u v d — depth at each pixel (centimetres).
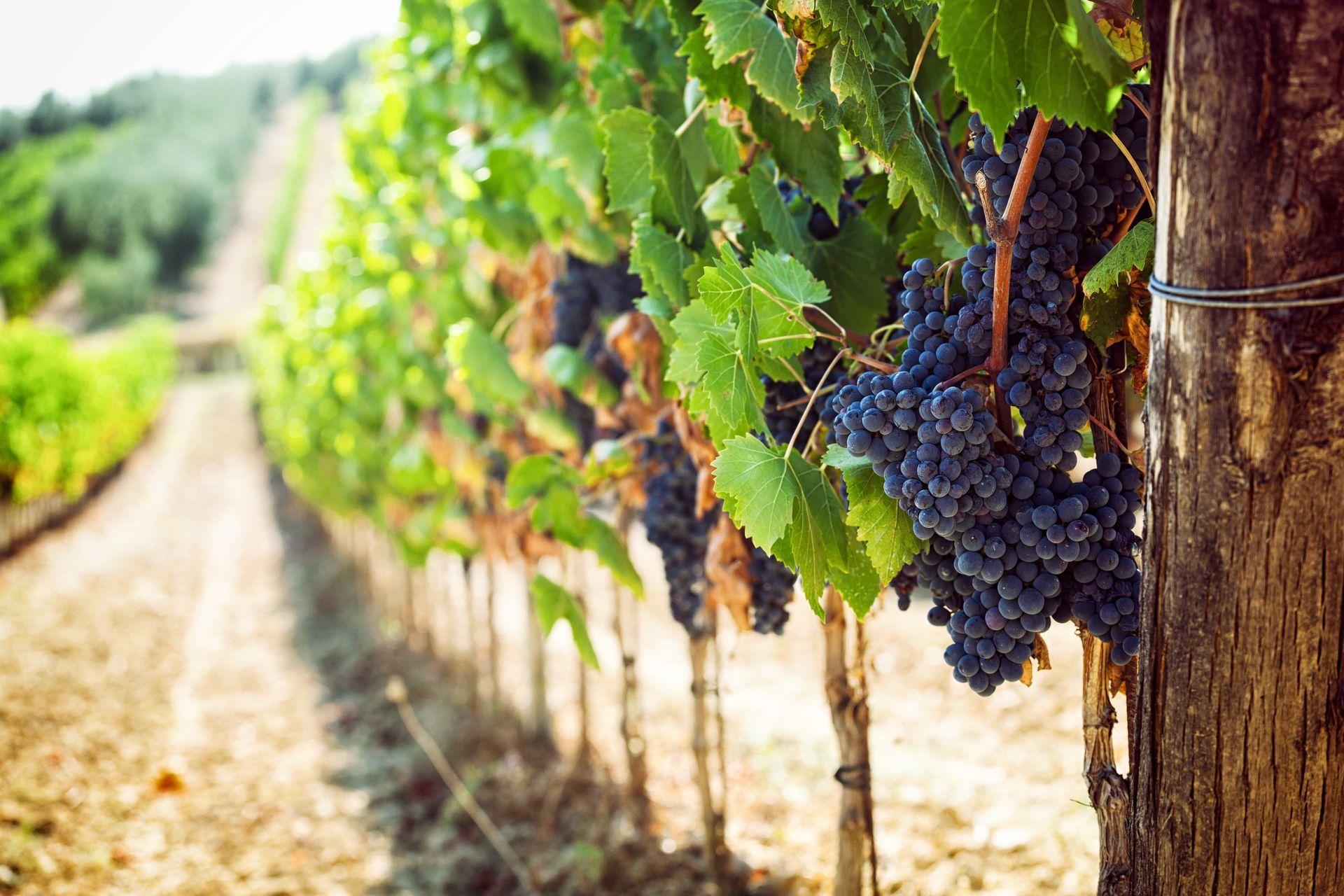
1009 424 164
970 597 166
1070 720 469
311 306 970
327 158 6994
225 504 1748
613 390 336
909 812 405
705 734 367
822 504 177
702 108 231
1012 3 140
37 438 1262
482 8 355
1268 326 131
